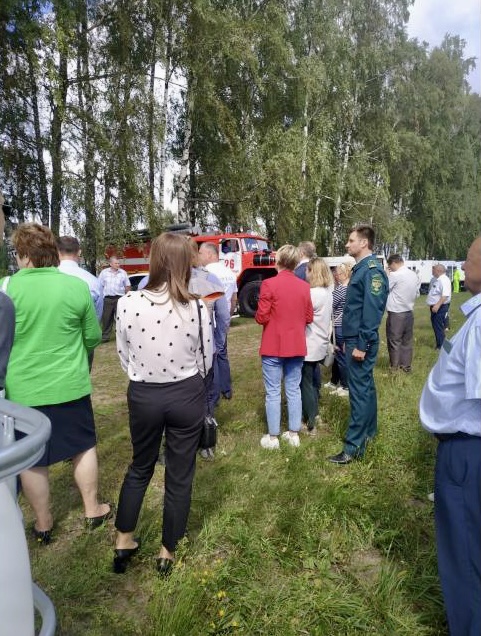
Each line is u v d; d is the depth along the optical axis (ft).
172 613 6.72
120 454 12.48
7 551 3.57
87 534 8.84
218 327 14.01
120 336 7.59
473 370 5.43
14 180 41.06
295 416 13.12
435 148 92.79
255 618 6.87
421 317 48.08
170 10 43.93
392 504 9.72
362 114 76.48
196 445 7.79
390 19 76.18
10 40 37.29
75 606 7.20
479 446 5.67
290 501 9.95
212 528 8.77
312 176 55.21
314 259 14.32
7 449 3.23
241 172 52.31
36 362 8.36
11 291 8.20
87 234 41.16
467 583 5.68
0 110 38.86
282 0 55.16
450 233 102.06
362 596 7.37
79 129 40.50
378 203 73.92
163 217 43.55
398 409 15.57
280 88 56.08
